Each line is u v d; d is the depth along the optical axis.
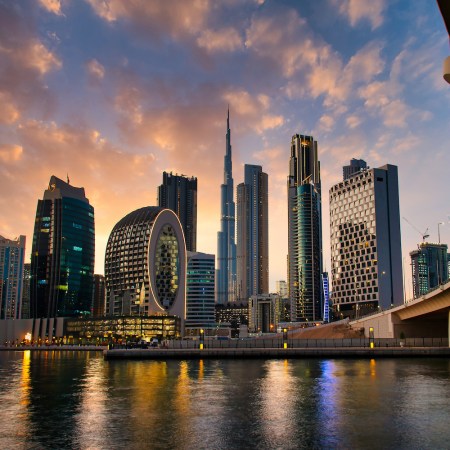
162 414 44.75
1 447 33.38
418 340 137.00
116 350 122.44
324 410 46.47
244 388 62.09
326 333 187.38
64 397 55.66
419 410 46.19
